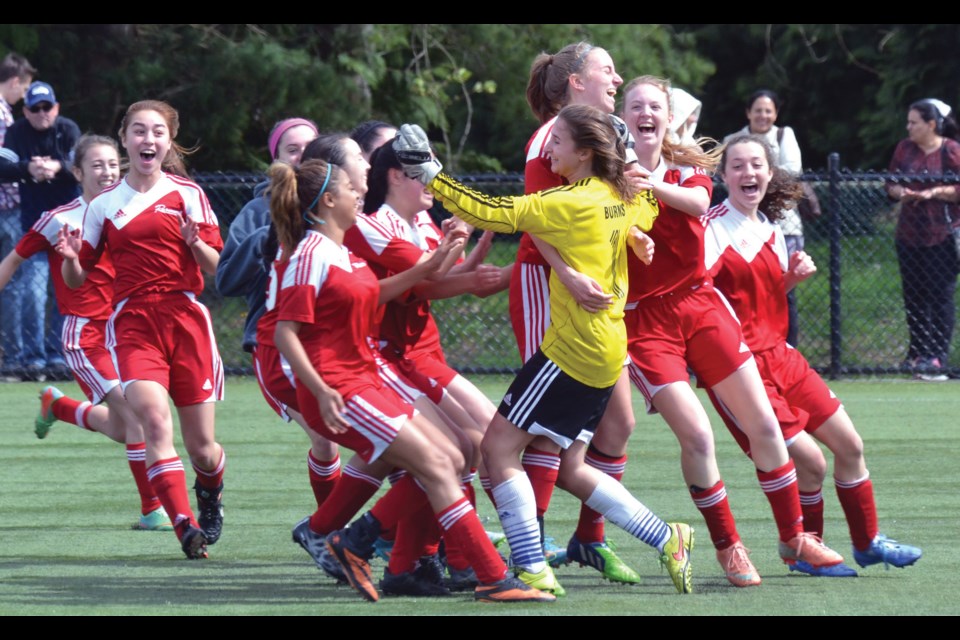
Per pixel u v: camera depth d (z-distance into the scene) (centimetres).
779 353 1673
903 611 1429
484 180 3641
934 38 6438
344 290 1431
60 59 4956
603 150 1455
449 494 1452
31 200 3388
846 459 1634
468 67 5803
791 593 1526
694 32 7431
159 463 1756
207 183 3775
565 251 1443
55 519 2027
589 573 1669
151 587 1565
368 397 1437
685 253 1577
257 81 4906
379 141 1756
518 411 1472
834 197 3591
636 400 3316
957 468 2409
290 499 2167
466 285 1598
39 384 3522
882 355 3862
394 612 1425
